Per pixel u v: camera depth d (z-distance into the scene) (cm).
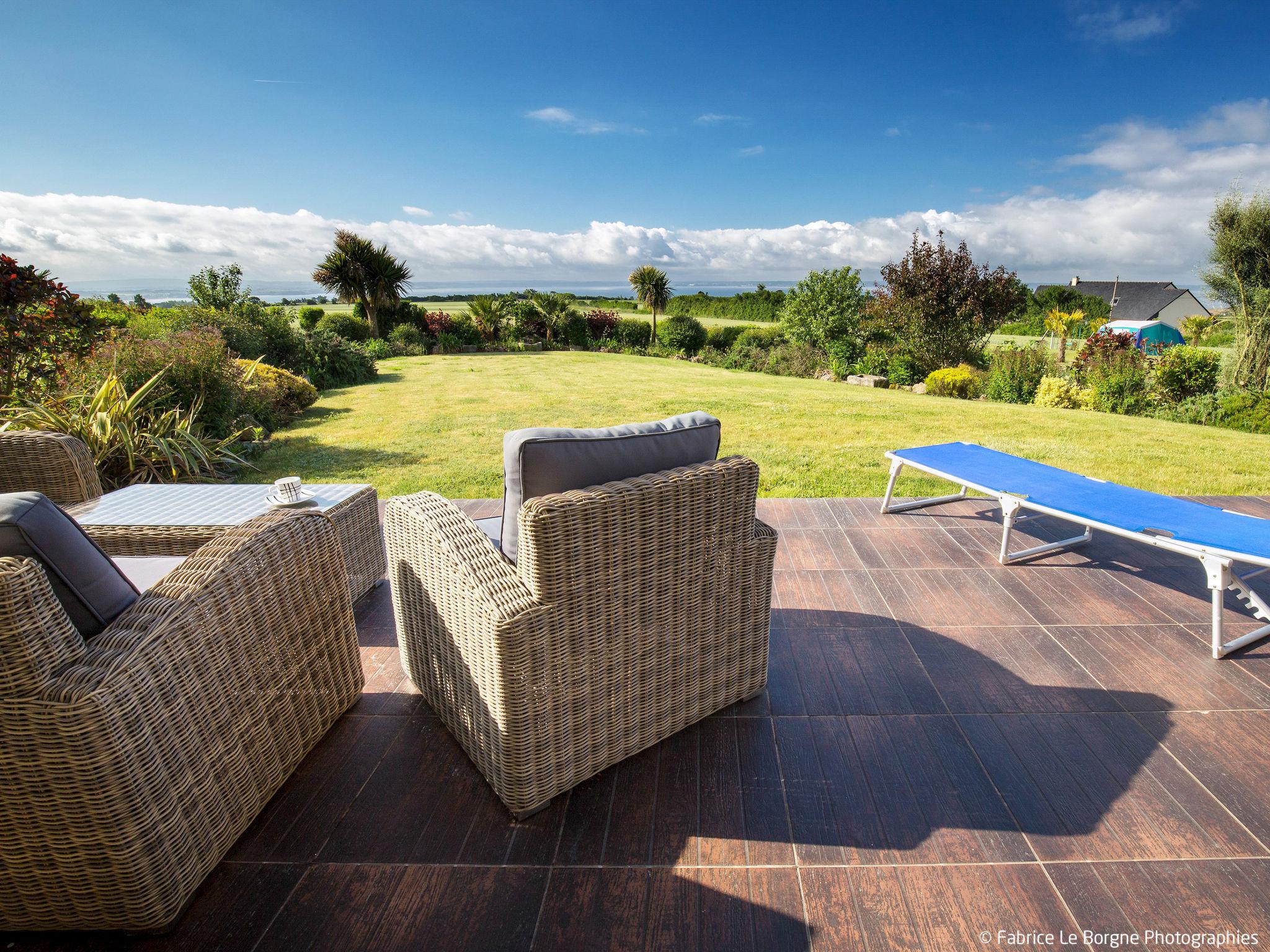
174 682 118
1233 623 238
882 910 125
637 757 170
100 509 243
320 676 172
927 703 192
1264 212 867
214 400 594
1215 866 134
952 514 367
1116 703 190
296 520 162
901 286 1331
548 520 130
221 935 120
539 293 2392
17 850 109
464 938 119
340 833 145
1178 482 447
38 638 99
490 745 149
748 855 138
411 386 1149
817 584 274
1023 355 1080
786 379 1342
